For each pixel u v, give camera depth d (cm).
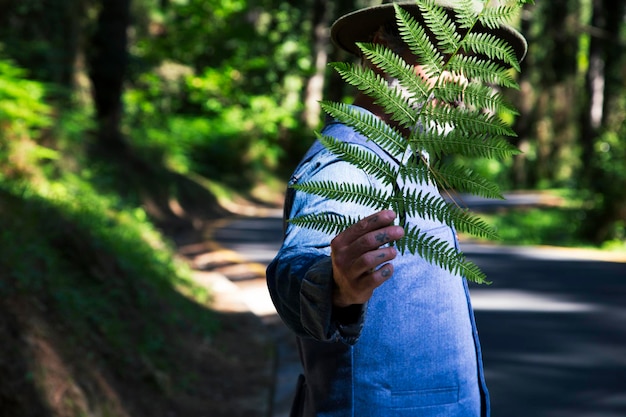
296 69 3694
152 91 3172
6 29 1762
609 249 1878
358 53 213
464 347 198
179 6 3575
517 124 4166
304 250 167
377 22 198
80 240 648
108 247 717
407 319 190
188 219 1952
